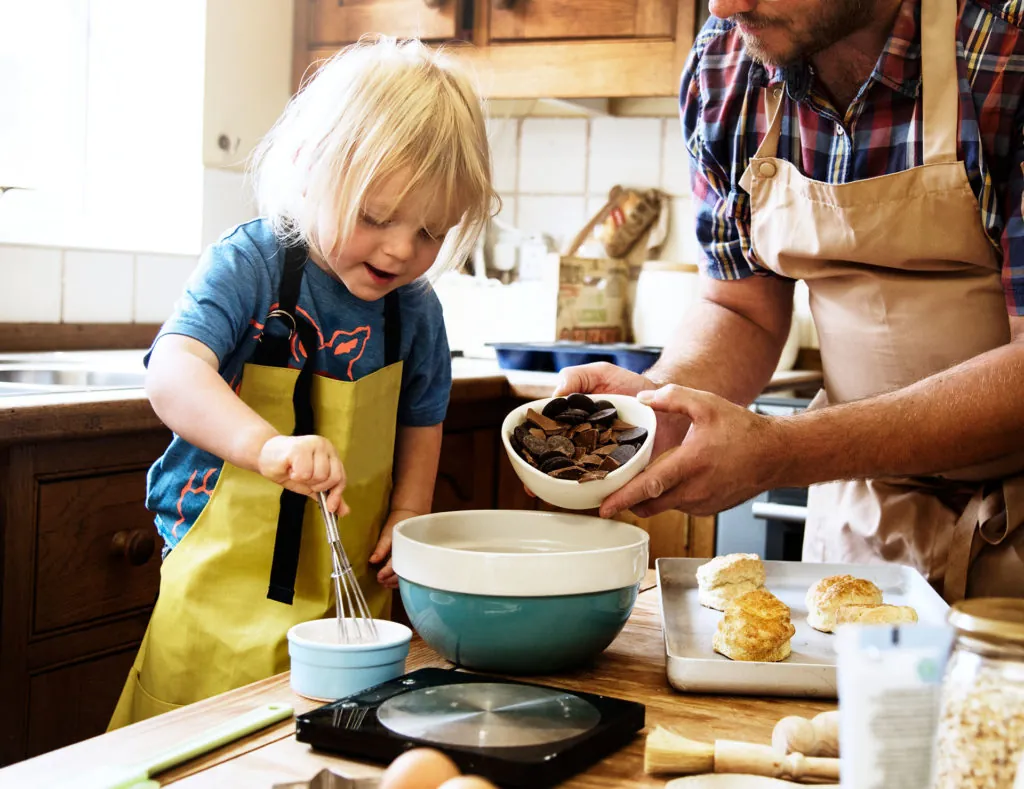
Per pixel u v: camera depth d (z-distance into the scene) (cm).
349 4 246
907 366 133
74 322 217
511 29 232
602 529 101
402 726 70
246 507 113
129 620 144
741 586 108
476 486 212
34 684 130
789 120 133
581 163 287
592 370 122
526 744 68
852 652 51
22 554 127
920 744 50
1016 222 117
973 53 119
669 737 69
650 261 274
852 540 142
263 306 119
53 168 237
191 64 238
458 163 117
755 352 147
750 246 143
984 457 110
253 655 110
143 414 138
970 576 131
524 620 85
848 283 135
